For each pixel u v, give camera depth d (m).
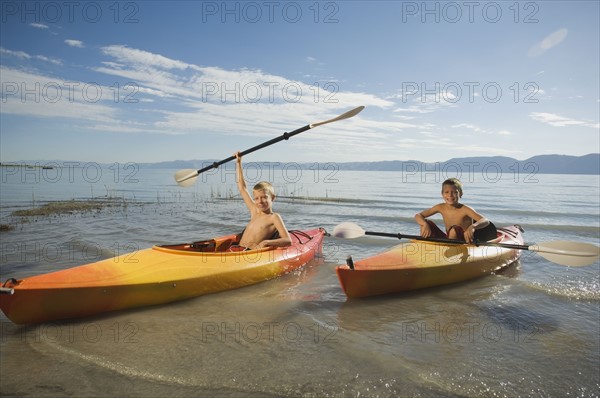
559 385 2.41
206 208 12.54
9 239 6.99
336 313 3.67
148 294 3.65
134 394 2.25
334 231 5.11
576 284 4.58
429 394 2.29
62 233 7.66
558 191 24.33
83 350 2.79
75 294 3.29
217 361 2.65
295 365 2.62
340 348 2.89
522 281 4.67
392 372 2.54
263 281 4.62
